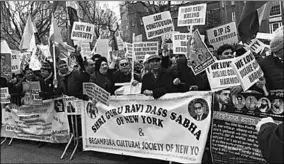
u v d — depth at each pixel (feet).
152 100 14.65
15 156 18.62
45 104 19.21
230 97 12.44
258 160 11.77
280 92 11.03
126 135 15.67
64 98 18.15
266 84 11.35
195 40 12.92
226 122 12.64
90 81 17.72
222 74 12.25
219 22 95.14
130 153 15.57
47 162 16.97
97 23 84.79
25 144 21.48
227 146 12.65
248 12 17.62
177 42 17.25
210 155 14.08
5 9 72.79
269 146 5.00
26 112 20.45
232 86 12.07
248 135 12.04
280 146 4.81
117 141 16.03
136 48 20.31
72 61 22.59
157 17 18.84
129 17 93.35
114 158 16.96
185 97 13.67
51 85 19.70
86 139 17.30
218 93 12.80
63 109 18.42
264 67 11.37
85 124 17.28
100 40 26.94
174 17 77.30
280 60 11.12
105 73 18.24
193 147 13.51
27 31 26.03
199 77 14.90
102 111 16.44
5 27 73.82
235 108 12.35
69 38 27.22
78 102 17.46
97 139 16.85
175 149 14.07
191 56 13.23
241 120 12.21
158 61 15.25
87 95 16.81
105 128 16.46
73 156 17.80
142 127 15.10
